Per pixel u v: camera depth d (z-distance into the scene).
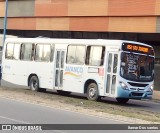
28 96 21.59
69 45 23.09
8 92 23.20
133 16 33.75
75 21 38.84
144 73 21.36
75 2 38.53
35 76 25.14
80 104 19.14
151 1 32.22
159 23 32.00
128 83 20.66
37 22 42.91
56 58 23.81
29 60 25.58
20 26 44.91
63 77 23.28
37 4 42.59
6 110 16.06
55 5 40.56
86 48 22.09
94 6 36.75
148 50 21.66
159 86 34.12
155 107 21.45
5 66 27.31
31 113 15.55
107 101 22.81
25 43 25.97
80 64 22.33
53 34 42.88
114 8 34.97
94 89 21.50
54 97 21.92
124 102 22.80
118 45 20.56
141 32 33.22
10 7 45.88
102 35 37.78
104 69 21.00
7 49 27.28
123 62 20.52
